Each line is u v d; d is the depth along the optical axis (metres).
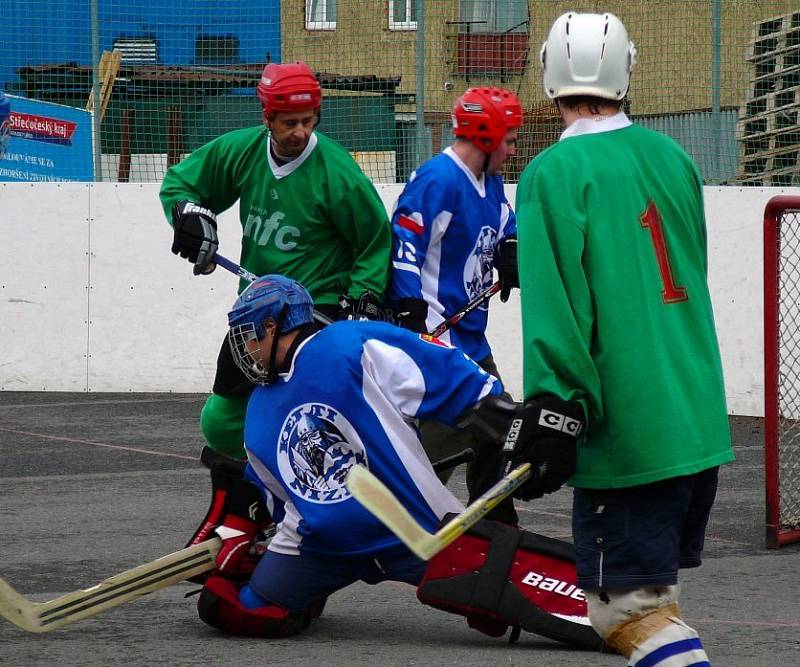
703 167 28.73
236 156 14.66
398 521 7.72
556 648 11.58
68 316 30.14
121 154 29.81
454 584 11.31
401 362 11.13
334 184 14.31
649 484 8.23
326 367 11.22
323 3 28.88
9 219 30.02
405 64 28.91
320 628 12.39
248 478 12.05
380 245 14.40
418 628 12.41
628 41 8.74
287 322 11.31
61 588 13.88
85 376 30.25
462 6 28.75
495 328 29.42
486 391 11.13
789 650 11.59
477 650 11.51
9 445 23.62
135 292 30.12
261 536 12.67
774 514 16.16
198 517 17.72
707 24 28.44
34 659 11.27
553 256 8.16
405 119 28.97
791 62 28.36
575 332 8.05
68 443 23.83
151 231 29.98
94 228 30.03
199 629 12.31
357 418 11.20
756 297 28.20
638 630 8.26
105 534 16.62
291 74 13.97
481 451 13.61
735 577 14.59
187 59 29.20
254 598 11.87
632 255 8.27
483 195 14.66
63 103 29.70
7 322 30.16
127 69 29.36
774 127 28.48
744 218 28.20
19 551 15.66
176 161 29.66
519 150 28.47
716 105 28.55
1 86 29.64
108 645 11.73
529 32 28.73
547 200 8.22
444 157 14.55
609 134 8.54
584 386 8.05
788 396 21.55
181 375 30.20
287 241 14.52
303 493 11.45
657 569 8.24
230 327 11.38
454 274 14.60
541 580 11.34
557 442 8.00
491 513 13.90
